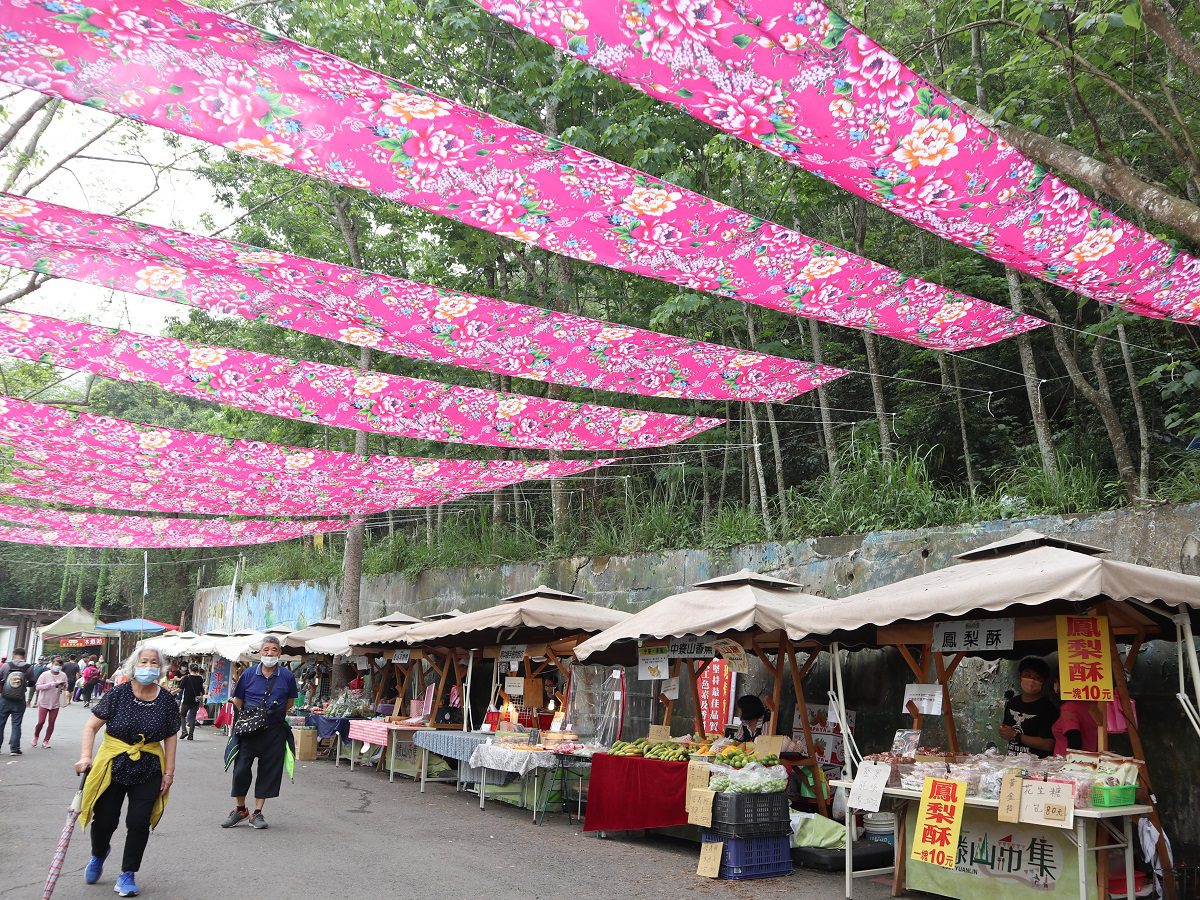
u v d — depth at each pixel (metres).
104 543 15.39
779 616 7.49
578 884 6.65
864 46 3.84
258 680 8.70
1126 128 9.70
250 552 31.61
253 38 3.88
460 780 11.61
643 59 3.99
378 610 20.77
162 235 5.69
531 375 7.93
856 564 10.34
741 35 3.79
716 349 7.32
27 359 7.86
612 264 5.89
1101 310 10.63
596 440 9.72
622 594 13.84
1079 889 5.30
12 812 9.10
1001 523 9.01
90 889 6.02
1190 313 6.37
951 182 4.79
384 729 12.62
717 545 12.33
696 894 6.46
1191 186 8.83
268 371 8.01
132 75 4.19
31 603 46.16
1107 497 9.03
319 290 6.46
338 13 13.20
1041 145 5.35
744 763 7.39
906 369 13.38
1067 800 5.27
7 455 10.05
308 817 9.22
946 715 7.42
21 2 3.72
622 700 11.91
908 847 6.45
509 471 11.11
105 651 41.03
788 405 14.43
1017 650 7.88
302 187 15.72
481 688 14.83
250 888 6.17
